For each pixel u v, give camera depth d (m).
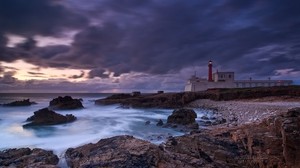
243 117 29.62
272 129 16.31
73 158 15.96
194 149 15.88
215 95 56.31
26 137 23.83
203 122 31.45
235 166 15.03
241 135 16.97
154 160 13.24
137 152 13.73
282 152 14.35
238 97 54.00
